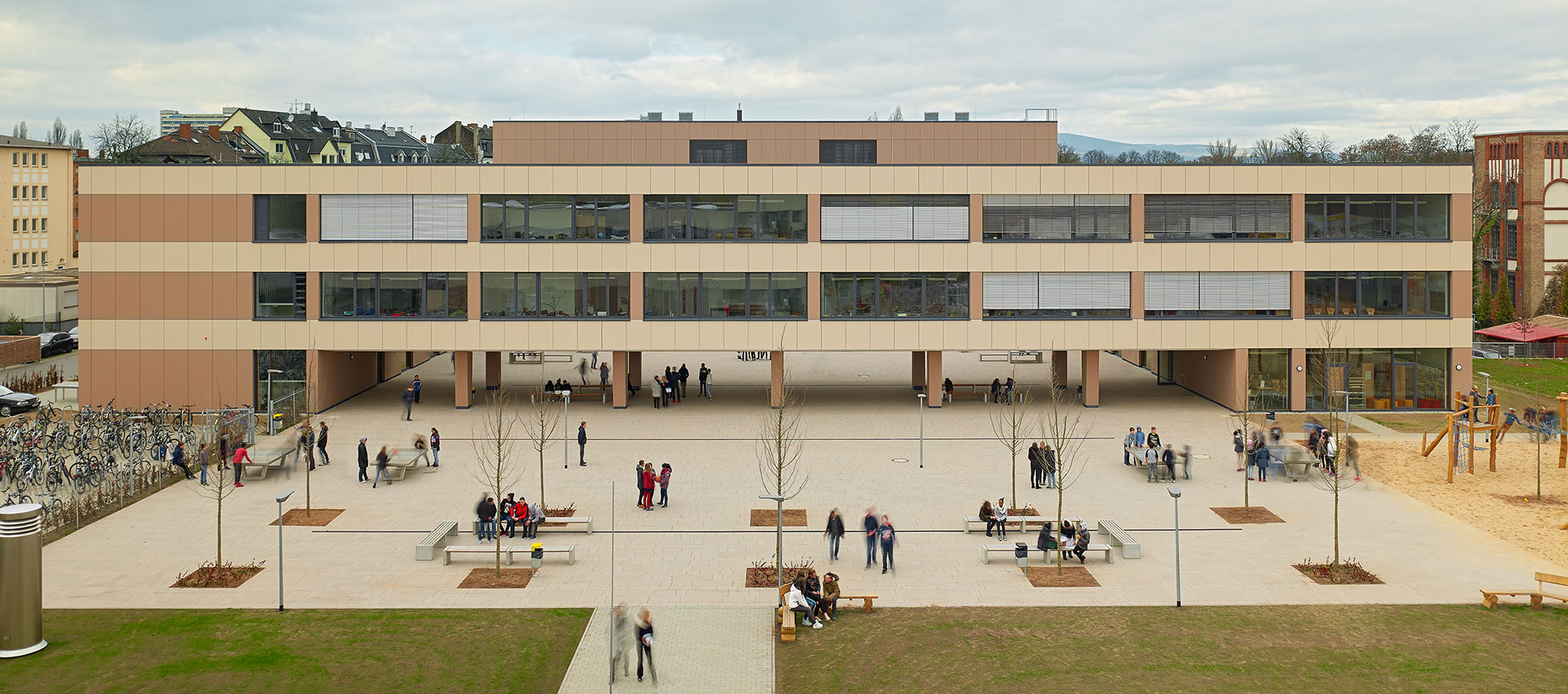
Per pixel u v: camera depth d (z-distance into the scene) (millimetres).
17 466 34688
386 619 22750
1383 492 33688
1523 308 91062
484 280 48219
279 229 48062
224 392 48438
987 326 48531
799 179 47906
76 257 105312
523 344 48406
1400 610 23031
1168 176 48031
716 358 71062
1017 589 24719
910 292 48531
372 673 20125
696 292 48406
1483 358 66875
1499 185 92625
